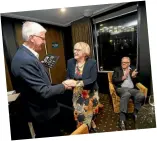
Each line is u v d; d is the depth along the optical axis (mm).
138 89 2547
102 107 2826
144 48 2754
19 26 3277
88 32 3709
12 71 1256
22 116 1627
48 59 1644
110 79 3002
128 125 2258
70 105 2020
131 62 3182
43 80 1285
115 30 3459
